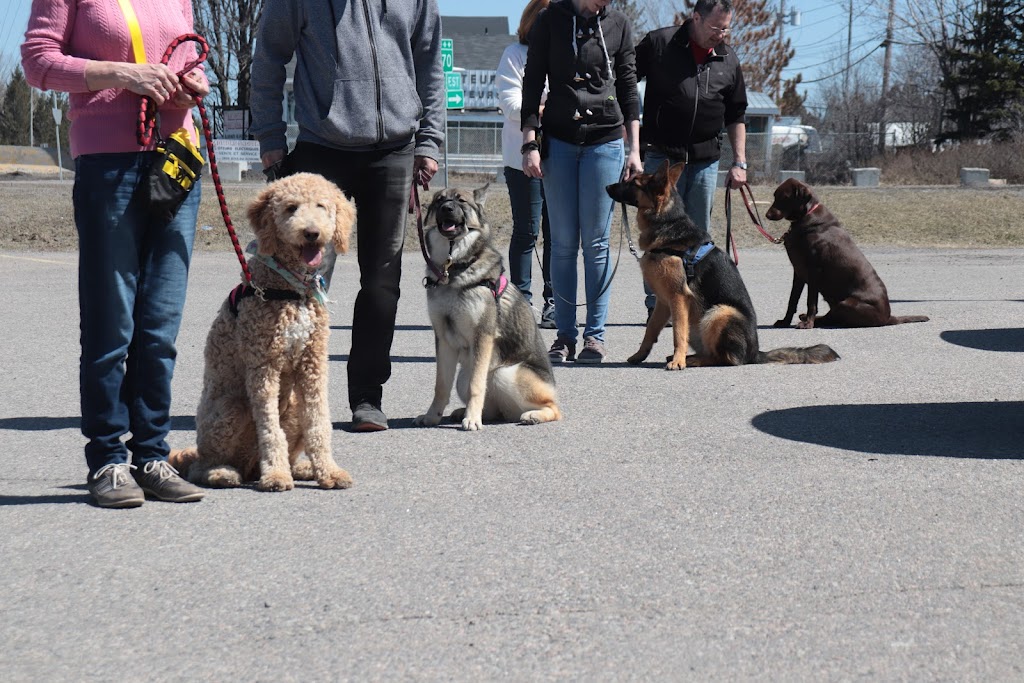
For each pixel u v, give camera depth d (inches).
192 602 136.2
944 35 1846.7
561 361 337.7
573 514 172.2
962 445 218.7
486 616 131.6
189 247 184.1
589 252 332.8
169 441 225.1
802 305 491.5
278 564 149.3
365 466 205.2
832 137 1713.8
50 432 234.8
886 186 1258.0
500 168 1400.1
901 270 633.6
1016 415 249.1
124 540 159.5
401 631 127.5
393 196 235.6
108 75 166.2
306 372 187.2
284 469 187.6
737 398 274.7
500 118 1823.3
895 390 283.7
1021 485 187.8
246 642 124.6
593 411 259.1
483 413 256.2
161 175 174.2
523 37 371.9
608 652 121.8
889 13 1953.7
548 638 125.4
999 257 702.5
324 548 155.9
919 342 372.8
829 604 135.2
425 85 243.1
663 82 358.6
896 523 166.6
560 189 324.8
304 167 230.7
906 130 1863.9
